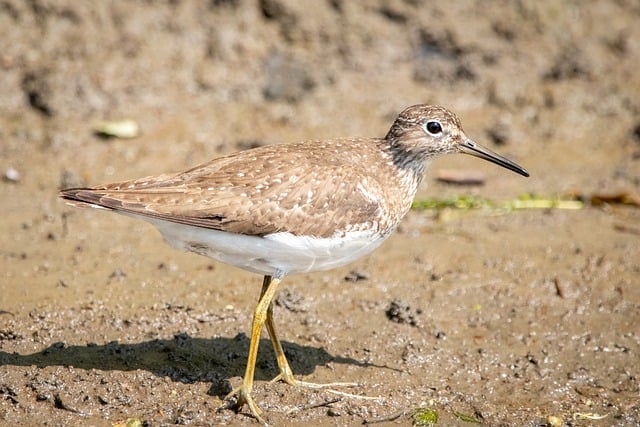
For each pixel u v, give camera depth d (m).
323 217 10.70
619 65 19.59
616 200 16.06
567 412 11.40
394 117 18.12
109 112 17.44
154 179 10.68
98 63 17.86
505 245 14.91
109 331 12.20
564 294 13.67
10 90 17.44
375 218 11.05
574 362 12.32
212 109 17.91
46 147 16.67
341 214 10.79
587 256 14.62
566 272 14.20
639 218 15.83
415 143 11.61
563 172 17.12
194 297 13.13
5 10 18.09
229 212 10.38
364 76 18.92
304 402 11.13
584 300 13.58
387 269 14.12
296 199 10.61
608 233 15.34
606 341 12.73
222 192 10.49
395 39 19.34
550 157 17.58
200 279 13.60
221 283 13.55
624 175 16.97
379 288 13.65
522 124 18.38
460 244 14.91
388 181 11.52
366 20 19.38
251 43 18.77
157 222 10.55
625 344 12.68
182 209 10.34
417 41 19.42
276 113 17.95
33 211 15.12
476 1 19.92
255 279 13.72
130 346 11.88
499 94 18.81
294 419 10.88
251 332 11.71
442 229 15.38
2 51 17.73
